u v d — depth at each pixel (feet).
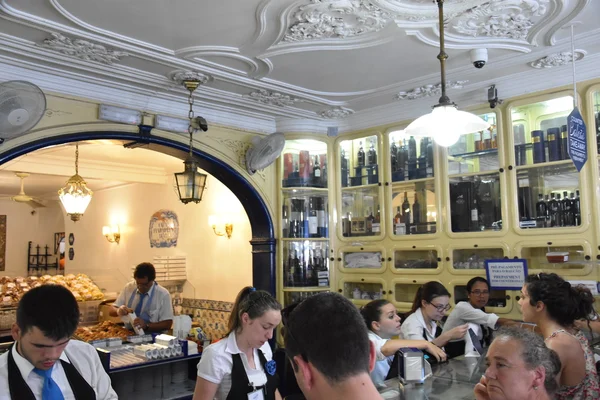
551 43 11.41
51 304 5.18
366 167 16.87
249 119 16.42
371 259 16.42
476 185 14.44
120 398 11.33
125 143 14.28
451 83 13.82
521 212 13.46
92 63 12.00
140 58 11.75
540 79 13.14
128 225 29.32
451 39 11.10
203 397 7.05
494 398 4.83
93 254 32.40
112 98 13.42
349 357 3.30
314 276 17.01
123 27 10.35
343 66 12.55
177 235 25.79
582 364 6.31
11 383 5.31
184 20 10.08
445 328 11.84
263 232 17.11
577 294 7.06
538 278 7.32
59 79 12.47
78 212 20.35
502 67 12.78
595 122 12.38
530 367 4.77
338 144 17.35
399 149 16.10
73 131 12.71
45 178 27.58
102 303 19.48
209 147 15.43
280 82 13.66
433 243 14.98
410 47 11.46
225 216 22.95
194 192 14.20
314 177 17.30
